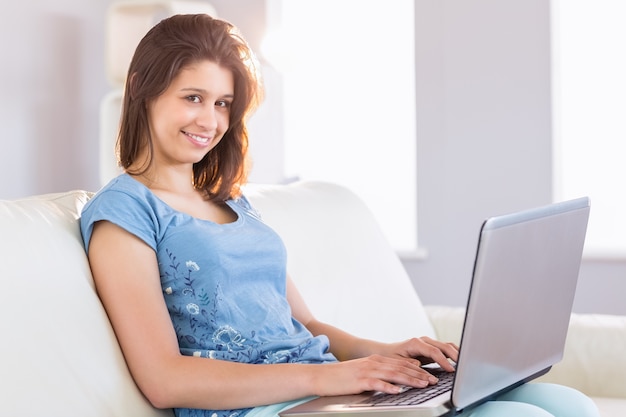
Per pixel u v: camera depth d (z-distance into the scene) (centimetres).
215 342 182
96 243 175
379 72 541
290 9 559
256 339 185
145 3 491
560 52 484
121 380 167
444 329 278
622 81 475
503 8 480
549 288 188
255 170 531
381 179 544
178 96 187
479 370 168
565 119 487
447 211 499
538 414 168
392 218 543
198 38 187
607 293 461
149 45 187
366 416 160
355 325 247
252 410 172
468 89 490
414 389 176
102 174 493
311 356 190
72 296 166
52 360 158
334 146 554
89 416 159
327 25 551
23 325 156
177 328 183
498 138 485
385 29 538
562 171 488
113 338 170
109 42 500
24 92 500
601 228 482
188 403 169
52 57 516
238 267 186
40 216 174
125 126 192
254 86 199
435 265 504
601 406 241
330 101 553
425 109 500
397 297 267
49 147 514
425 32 498
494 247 162
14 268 160
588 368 258
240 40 196
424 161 502
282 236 239
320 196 267
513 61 479
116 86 505
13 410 149
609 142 479
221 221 202
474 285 161
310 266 243
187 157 190
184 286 181
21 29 498
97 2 543
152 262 176
